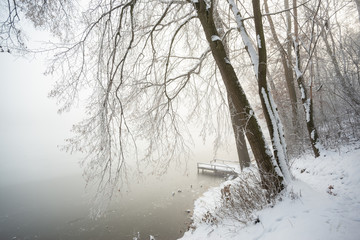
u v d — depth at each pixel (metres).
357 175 4.43
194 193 12.59
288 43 8.91
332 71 10.35
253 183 4.77
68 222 12.20
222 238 3.97
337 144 6.68
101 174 4.45
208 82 6.81
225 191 6.06
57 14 4.14
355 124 7.01
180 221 9.53
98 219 11.55
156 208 11.56
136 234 9.41
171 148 6.17
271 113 4.14
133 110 6.01
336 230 2.46
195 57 7.01
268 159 3.96
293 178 4.20
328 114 10.46
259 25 4.16
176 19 5.78
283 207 3.44
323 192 4.31
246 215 4.07
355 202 3.25
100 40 4.93
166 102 6.05
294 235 2.61
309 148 8.75
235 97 4.22
